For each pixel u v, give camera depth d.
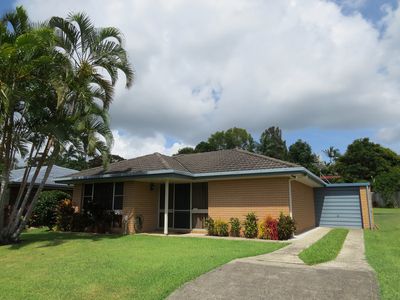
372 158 45.53
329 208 19.22
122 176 15.16
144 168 15.43
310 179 15.02
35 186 21.38
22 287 5.92
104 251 9.76
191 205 15.84
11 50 10.20
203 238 12.84
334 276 6.27
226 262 7.57
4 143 11.85
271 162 14.10
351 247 10.28
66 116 12.66
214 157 17.27
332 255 8.52
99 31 12.93
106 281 6.21
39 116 12.21
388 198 36.16
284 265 7.24
